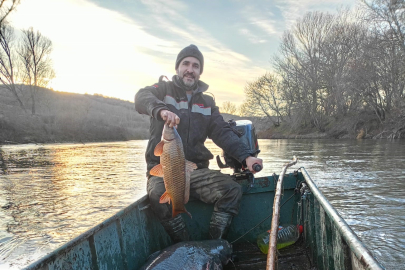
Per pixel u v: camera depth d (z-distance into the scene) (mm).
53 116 43312
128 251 2926
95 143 40875
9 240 6281
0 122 34938
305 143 32156
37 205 8625
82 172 14219
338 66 37406
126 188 10641
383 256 5172
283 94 47750
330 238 2590
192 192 3600
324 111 43062
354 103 37625
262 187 4047
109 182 11711
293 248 3746
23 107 42688
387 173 12266
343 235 1945
